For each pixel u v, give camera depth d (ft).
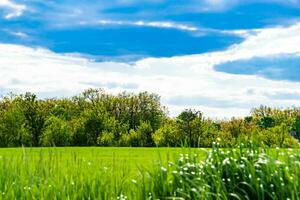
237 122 141.28
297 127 117.08
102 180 22.91
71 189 22.00
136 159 44.52
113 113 154.30
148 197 20.75
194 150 22.94
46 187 21.84
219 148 22.35
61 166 26.37
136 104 153.99
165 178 21.06
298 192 18.78
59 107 149.07
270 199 19.31
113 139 142.20
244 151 21.71
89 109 147.33
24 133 139.74
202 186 19.85
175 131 126.21
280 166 20.17
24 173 24.50
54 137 138.21
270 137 106.83
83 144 142.72
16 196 21.62
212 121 139.03
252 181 19.48
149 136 137.90
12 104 142.92
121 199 21.03
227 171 20.59
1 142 140.05
